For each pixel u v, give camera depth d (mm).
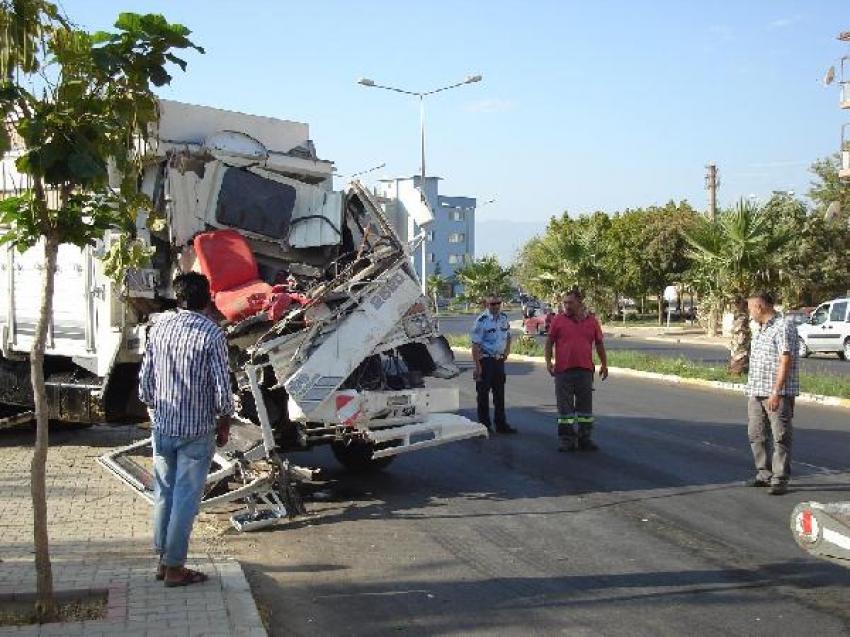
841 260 41438
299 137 11523
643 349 33812
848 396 16984
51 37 5301
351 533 8023
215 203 10016
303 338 8773
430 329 9781
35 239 5492
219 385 6000
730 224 20609
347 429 9180
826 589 6445
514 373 23281
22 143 5426
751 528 8070
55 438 12609
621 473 10445
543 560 7203
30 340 11070
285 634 5668
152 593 5805
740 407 16312
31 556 6688
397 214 10492
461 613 6031
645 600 6250
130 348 9992
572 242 30219
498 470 10695
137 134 5895
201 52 5668
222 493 8625
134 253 6328
